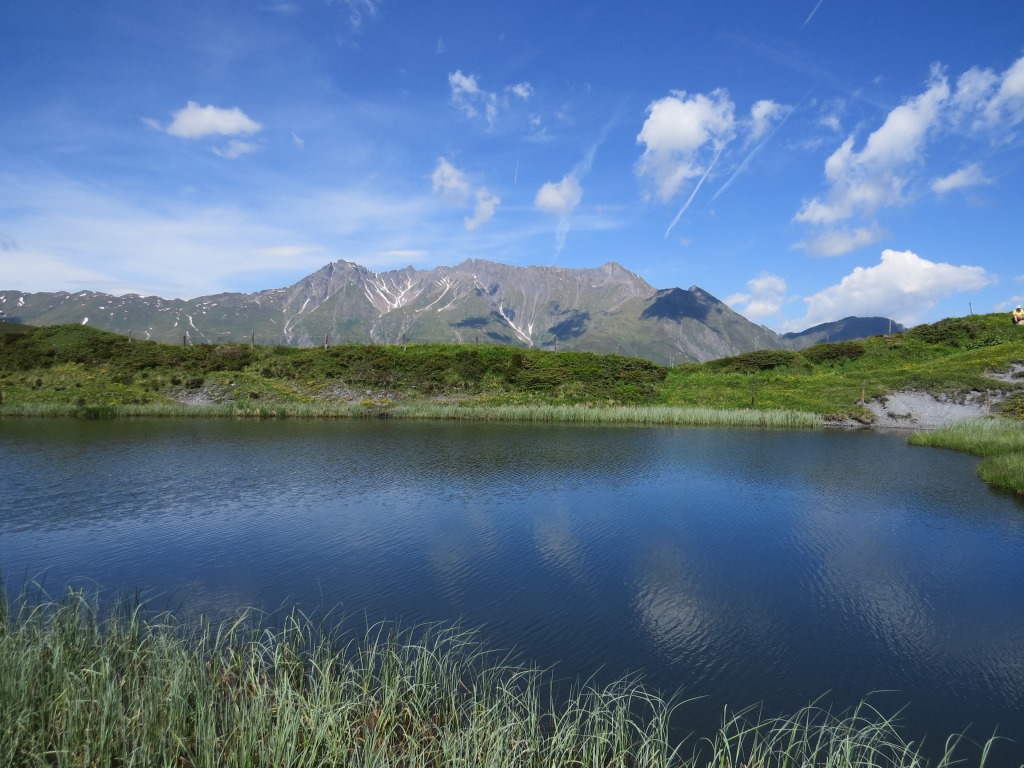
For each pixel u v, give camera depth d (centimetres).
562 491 2686
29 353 7994
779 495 2628
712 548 1884
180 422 5538
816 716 1014
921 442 4369
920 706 1052
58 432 4591
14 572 1617
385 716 876
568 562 1739
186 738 799
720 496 2605
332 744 765
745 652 1228
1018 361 6806
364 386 7662
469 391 7631
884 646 1262
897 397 6438
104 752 741
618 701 1027
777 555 1819
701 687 1092
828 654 1224
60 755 723
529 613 1394
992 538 2002
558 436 4766
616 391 7575
